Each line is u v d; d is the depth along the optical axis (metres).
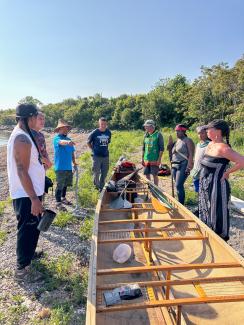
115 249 4.93
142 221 5.18
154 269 3.57
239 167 4.81
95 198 9.11
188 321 3.65
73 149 8.43
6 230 7.24
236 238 6.79
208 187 5.04
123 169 9.88
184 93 51.59
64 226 7.28
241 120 26.08
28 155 4.52
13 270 5.33
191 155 7.70
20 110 4.64
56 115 85.50
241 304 3.62
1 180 14.39
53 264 5.40
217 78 34.97
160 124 51.53
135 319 3.62
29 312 4.30
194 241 5.13
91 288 3.22
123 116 58.88
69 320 4.09
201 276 4.46
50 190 10.75
